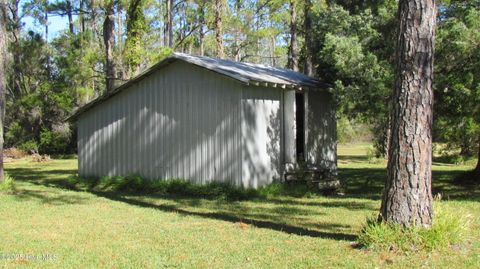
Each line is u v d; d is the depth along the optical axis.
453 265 5.88
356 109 13.77
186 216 9.77
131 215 9.91
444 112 13.40
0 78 14.38
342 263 6.08
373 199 12.21
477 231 7.72
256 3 32.00
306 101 14.86
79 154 16.22
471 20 11.06
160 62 13.71
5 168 23.42
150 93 14.42
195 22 34.12
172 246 7.18
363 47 13.34
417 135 6.41
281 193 13.04
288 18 30.23
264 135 13.29
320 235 7.86
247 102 12.72
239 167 12.57
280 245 7.16
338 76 14.91
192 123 13.51
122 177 14.76
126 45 21.94
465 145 19.70
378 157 26.09
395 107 6.56
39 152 32.94
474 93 11.58
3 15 14.55
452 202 11.13
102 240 7.61
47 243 7.41
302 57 22.50
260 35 32.81
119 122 15.18
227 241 7.46
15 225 8.88
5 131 32.41
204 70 13.24
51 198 12.55
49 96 31.83
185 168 13.66
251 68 14.90
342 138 36.81
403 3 6.54
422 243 6.34
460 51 11.16
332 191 14.58
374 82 12.27
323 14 15.30
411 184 6.44
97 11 29.22
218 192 12.53
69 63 30.34
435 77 12.02
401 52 6.52
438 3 12.28
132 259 6.47
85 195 13.20
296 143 15.49
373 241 6.56
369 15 13.72
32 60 31.80
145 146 14.56
